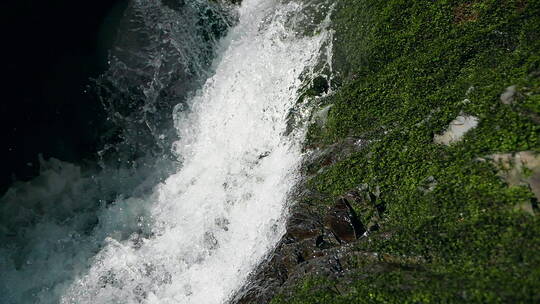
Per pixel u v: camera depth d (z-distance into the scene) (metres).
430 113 8.15
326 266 7.22
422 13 9.56
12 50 11.07
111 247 10.31
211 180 10.71
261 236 8.93
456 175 7.08
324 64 10.47
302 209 8.31
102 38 12.19
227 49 12.57
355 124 9.05
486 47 8.40
